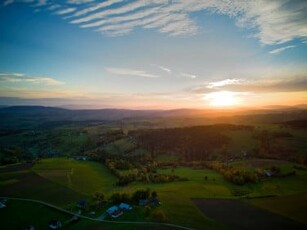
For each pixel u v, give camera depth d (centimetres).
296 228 8819
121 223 9075
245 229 8656
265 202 11094
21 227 9244
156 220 9138
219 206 10619
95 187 13750
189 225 8850
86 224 9181
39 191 12838
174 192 12306
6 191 12850
